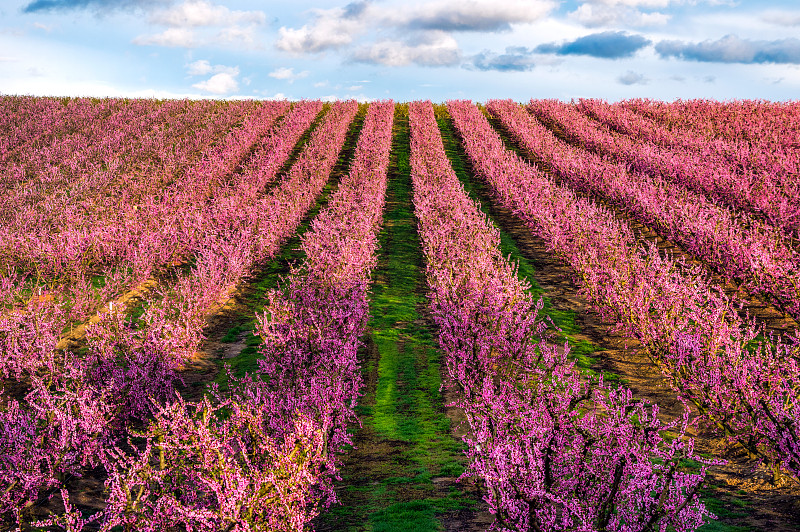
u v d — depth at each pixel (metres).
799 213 23.86
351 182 35.84
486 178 38.31
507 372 12.08
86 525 9.46
